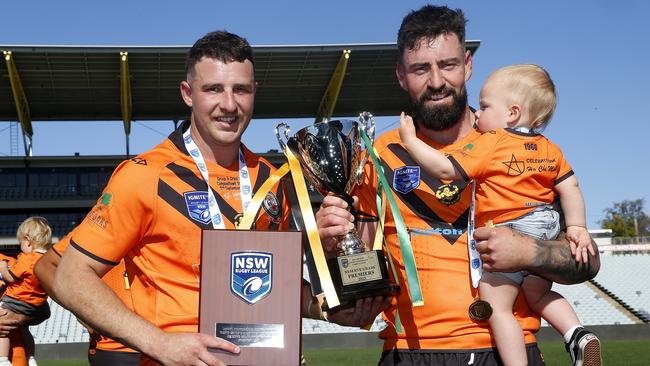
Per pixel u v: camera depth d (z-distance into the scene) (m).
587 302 24.59
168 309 2.75
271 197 3.00
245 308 2.49
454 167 3.13
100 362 4.50
